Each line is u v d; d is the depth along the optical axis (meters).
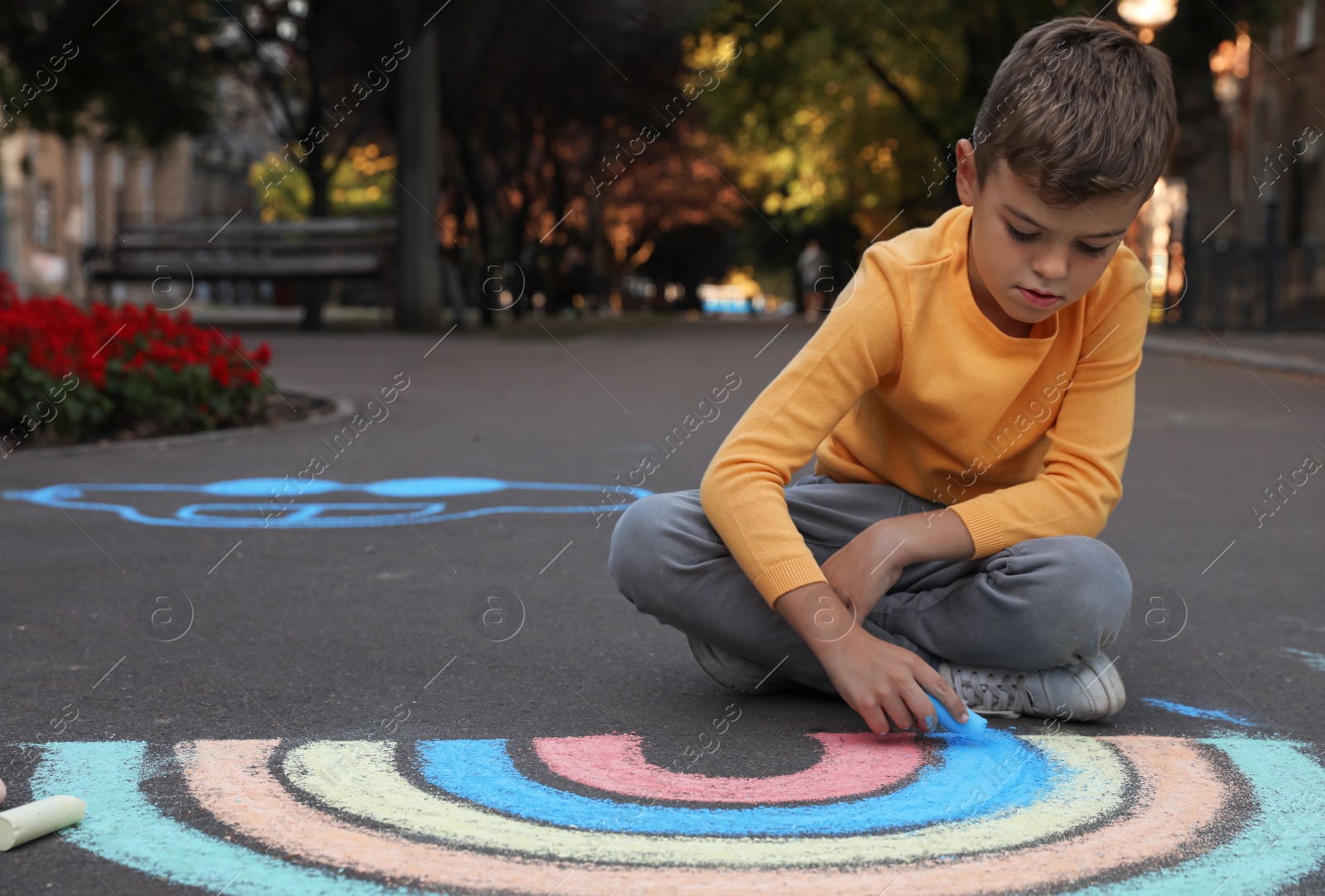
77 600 3.44
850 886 1.69
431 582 3.71
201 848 1.80
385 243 17.09
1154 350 14.79
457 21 17.75
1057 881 1.71
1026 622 2.27
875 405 2.49
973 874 1.73
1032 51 2.07
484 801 1.99
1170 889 1.69
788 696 2.59
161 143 19.92
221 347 7.71
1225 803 2.00
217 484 5.54
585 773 2.12
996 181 2.05
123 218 17.95
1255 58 26.83
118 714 2.46
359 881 1.70
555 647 2.99
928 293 2.30
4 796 1.96
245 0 17.03
